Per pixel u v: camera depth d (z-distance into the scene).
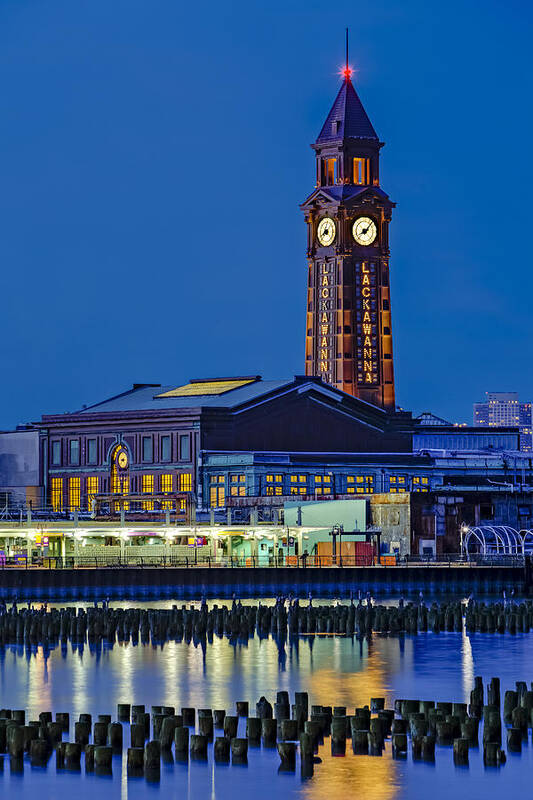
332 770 109.19
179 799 103.12
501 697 140.00
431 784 106.00
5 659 168.62
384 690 145.50
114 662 165.62
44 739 113.50
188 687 147.25
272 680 151.62
